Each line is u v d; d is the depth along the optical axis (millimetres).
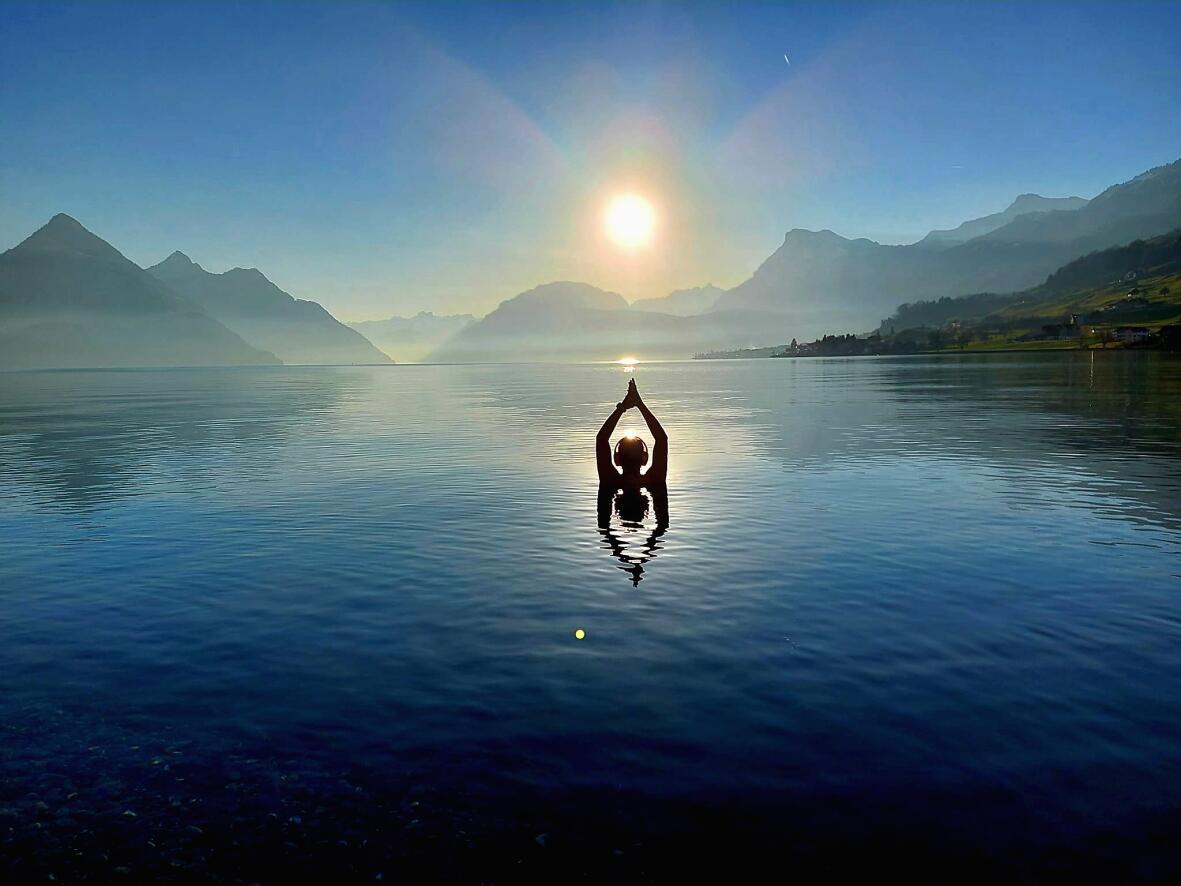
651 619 9977
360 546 14273
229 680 8172
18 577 12406
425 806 5742
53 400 77438
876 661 8438
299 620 10141
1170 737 6641
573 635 9414
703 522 15984
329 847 5270
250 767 6348
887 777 6031
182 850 5254
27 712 7441
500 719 7137
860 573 12000
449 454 28359
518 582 11781
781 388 82812
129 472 24484
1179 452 25922
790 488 19953
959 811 5570
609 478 19797
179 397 82562
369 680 8109
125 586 11852
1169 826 5359
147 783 6125
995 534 14578
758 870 4941
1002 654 8617
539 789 5930
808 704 7359
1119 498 18094
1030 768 6152
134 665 8641
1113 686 7723
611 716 7160
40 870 5051
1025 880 4816
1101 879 4824
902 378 102938
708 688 7770
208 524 16422
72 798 5926
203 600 11102
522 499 19031
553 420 45156
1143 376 86750
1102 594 10789
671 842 5250
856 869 4938
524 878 4891
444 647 9070
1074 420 38406
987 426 36031
